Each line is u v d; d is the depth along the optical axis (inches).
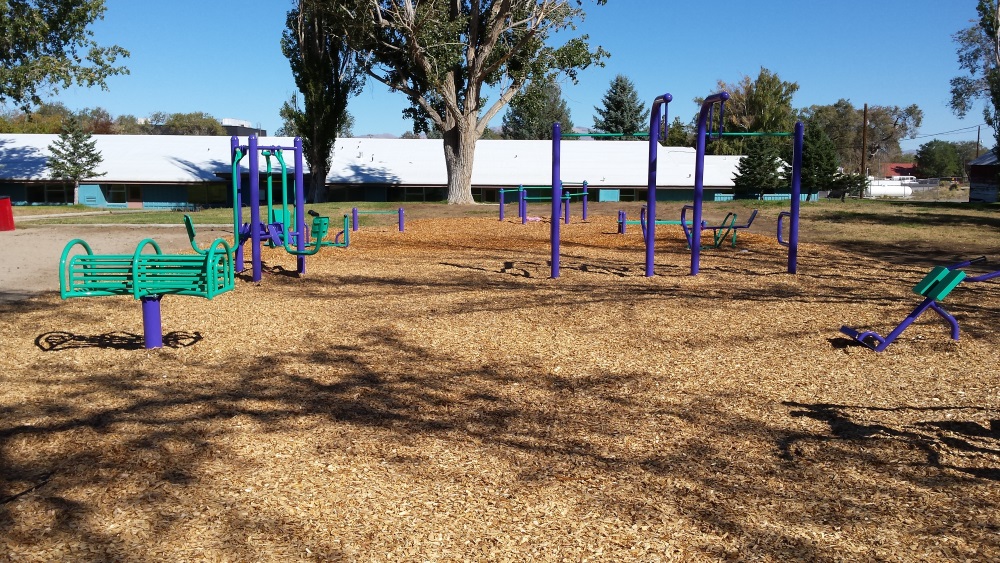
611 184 1804.9
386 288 452.8
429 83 1284.4
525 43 1296.8
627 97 2812.5
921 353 294.8
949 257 612.1
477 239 778.8
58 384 253.3
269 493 168.6
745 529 153.2
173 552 142.0
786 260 593.0
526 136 3127.5
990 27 1438.2
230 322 351.9
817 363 282.8
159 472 179.6
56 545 144.5
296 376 265.7
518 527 154.0
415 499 166.6
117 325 343.3
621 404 237.0
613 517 158.7
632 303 397.7
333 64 1589.6
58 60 1338.6
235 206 495.8
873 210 1060.5
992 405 232.7
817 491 171.8
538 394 247.3
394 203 1430.9
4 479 175.3
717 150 2475.4
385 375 268.2
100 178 1781.5
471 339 321.7
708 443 203.0
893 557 141.8
